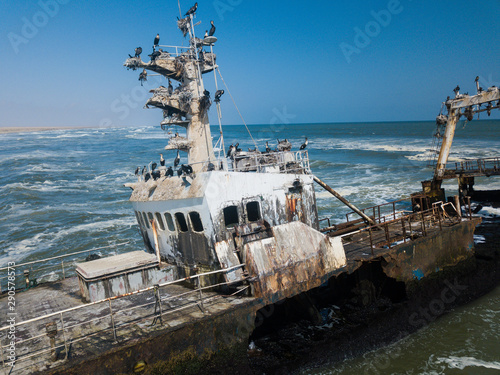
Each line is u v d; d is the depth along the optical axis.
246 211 13.69
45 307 13.56
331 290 17.34
